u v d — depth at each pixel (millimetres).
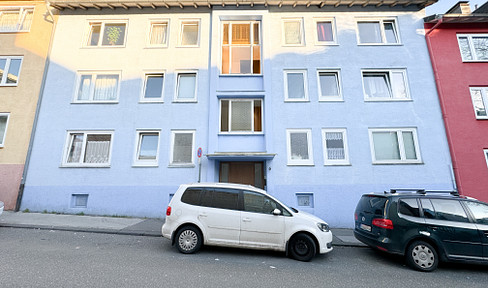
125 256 5004
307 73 10133
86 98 10281
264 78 9977
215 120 9695
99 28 10992
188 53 10445
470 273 4812
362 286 4016
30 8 11047
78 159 9656
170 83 10195
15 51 10484
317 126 9641
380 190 9039
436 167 9133
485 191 8789
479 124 9344
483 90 9742
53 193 9164
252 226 5273
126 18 10867
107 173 9352
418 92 9812
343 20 10586
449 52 10070
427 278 4484
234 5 10641
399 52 10227
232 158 9375
